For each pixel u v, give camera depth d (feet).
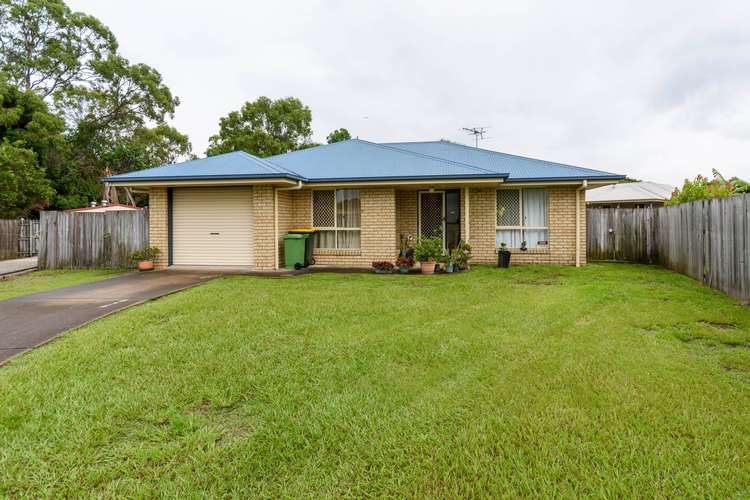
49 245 44.11
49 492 8.02
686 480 8.08
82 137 109.70
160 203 40.86
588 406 11.07
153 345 16.42
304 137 136.56
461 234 44.83
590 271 38.24
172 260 41.09
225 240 40.50
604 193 75.25
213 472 8.62
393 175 39.58
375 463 8.91
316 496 7.92
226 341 16.81
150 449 9.42
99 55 114.62
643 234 47.16
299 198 43.32
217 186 40.19
